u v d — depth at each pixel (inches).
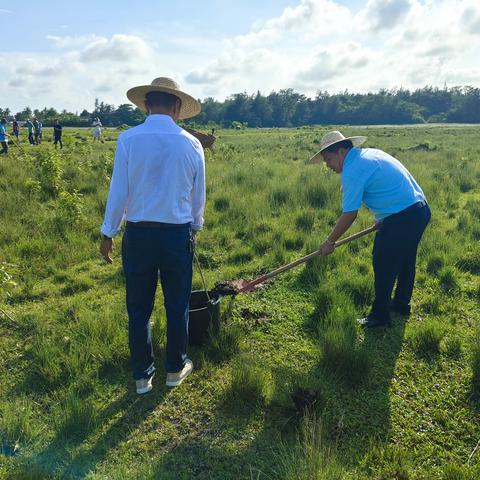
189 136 118.9
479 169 484.7
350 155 148.9
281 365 142.3
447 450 110.6
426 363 144.1
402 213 150.6
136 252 118.6
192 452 109.3
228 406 123.9
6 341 155.8
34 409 123.6
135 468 103.7
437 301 180.9
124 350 144.3
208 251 244.2
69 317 171.3
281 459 105.1
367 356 137.6
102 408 124.1
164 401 127.0
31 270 214.7
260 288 197.3
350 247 241.8
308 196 343.9
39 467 101.0
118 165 113.4
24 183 343.6
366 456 106.9
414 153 687.1
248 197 341.4
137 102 130.8
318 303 175.5
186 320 129.4
